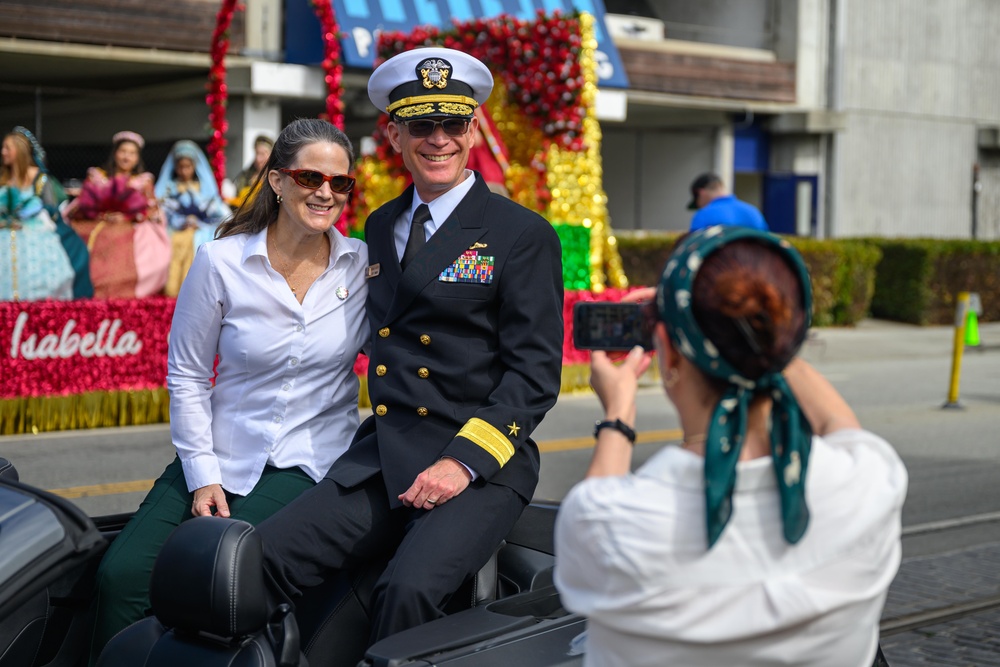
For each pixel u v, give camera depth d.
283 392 3.27
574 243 11.14
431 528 2.84
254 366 3.25
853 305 17.61
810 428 1.70
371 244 3.32
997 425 10.05
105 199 9.76
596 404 10.49
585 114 11.15
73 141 19.42
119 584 2.94
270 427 3.25
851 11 21.45
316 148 3.18
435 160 3.17
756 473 1.66
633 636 1.69
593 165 11.24
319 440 3.31
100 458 7.62
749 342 1.62
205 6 15.45
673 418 9.88
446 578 2.76
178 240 10.28
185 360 3.29
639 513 1.65
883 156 22.09
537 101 11.16
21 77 17.11
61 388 8.59
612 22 19.77
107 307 8.73
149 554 3.01
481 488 2.95
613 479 1.73
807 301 1.69
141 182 10.13
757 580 1.63
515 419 2.97
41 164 9.48
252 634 2.32
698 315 1.64
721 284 1.63
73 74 16.70
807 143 21.47
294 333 3.26
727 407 1.66
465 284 3.10
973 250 18.52
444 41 11.91
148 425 8.94
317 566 2.94
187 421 3.24
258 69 15.45
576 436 8.91
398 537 3.07
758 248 1.68
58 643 3.03
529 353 3.06
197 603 2.28
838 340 16.33
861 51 21.64
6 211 9.07
